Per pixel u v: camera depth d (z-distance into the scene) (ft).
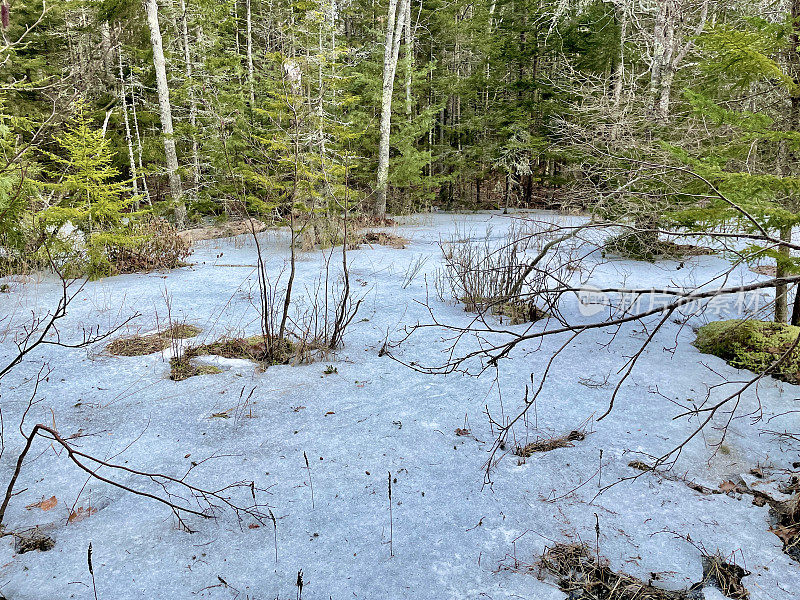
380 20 73.67
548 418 11.63
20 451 10.04
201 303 21.16
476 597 6.62
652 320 18.83
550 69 58.34
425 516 8.25
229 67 42.24
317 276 26.27
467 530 7.93
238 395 12.81
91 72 10.03
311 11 38.60
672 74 30.48
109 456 9.98
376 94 49.47
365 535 7.80
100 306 20.45
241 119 33.99
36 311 19.51
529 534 7.84
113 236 25.89
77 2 46.06
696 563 7.25
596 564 7.20
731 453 10.14
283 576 6.95
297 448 10.36
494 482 9.20
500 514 8.31
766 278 24.31
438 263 29.30
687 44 29.58
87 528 7.91
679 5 28.89
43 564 7.11
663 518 8.22
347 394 12.91
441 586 6.81
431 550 7.49
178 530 7.89
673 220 13.67
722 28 14.44
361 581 6.87
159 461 9.83
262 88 38.22
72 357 15.15
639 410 11.99
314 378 13.92
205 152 42.27
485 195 75.36
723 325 16.46
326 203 34.24
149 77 60.64
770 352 14.19
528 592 6.70
